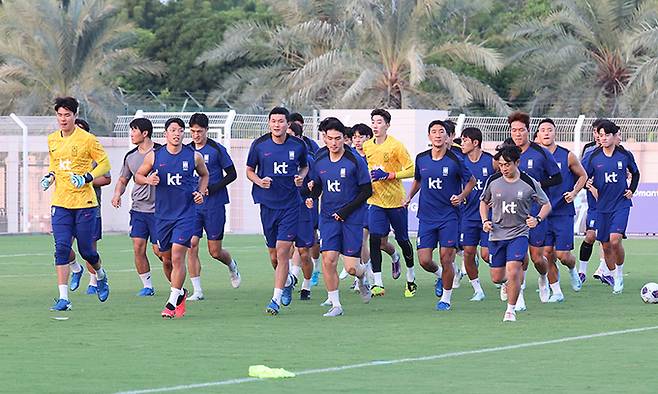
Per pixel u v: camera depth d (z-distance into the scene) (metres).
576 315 29.81
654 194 66.31
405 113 66.44
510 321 28.28
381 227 34.47
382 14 87.25
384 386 19.11
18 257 50.09
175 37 116.50
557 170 32.53
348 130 35.38
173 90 114.44
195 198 28.59
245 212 70.19
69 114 29.59
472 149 33.50
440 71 87.38
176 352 22.88
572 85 93.50
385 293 35.94
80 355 22.45
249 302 32.97
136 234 34.19
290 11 92.50
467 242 33.44
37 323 27.61
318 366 21.19
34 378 19.80
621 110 88.00
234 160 69.19
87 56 96.69
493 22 112.19
